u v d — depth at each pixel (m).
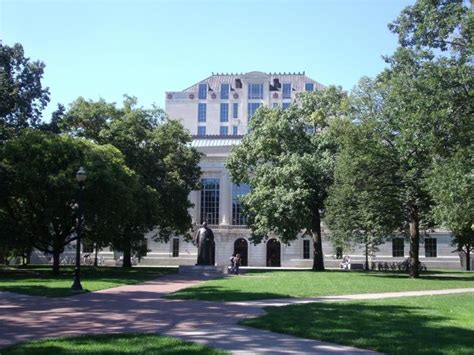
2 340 11.11
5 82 43.66
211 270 39.12
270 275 39.53
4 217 38.09
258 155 52.19
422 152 32.84
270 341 11.09
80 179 24.16
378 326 12.87
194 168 56.56
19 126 45.72
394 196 38.75
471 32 22.75
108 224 39.44
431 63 23.70
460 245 61.31
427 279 35.84
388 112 36.69
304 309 16.41
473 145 23.86
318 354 9.87
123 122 51.47
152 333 11.78
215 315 15.22
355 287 26.27
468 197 23.91
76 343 10.45
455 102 23.23
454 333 11.97
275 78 98.56
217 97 98.00
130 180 41.94
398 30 25.50
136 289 24.75
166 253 78.31
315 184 47.62
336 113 50.91
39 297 20.47
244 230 78.56
